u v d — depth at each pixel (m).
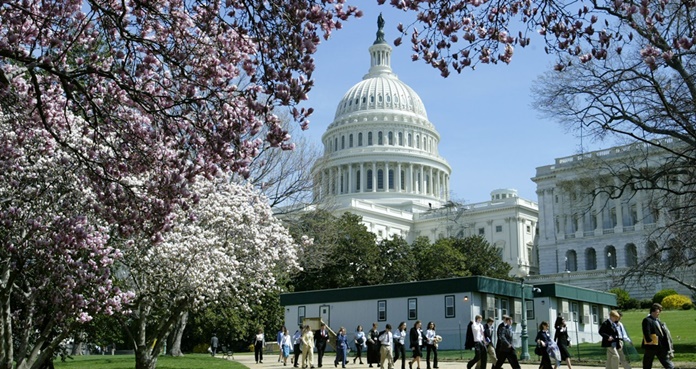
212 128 13.95
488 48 13.72
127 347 85.56
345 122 187.50
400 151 180.88
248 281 33.62
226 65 14.61
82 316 19.16
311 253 58.88
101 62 15.86
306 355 36.94
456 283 52.34
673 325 65.88
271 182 55.50
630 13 13.72
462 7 13.38
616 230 131.75
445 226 162.88
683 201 39.56
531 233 164.38
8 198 18.64
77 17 15.06
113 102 15.70
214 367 38.12
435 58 13.72
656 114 32.22
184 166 14.70
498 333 25.88
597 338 64.50
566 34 13.99
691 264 39.72
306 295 61.38
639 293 109.88
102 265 19.23
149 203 15.71
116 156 15.54
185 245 26.50
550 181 141.88
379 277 93.69
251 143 14.28
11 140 18.45
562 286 58.84
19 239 19.22
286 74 12.66
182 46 14.77
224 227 30.23
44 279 19.48
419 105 196.62
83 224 17.97
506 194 187.75
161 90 15.66
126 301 20.02
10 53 13.22
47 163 19.17
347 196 175.12
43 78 16.19
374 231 160.62
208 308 44.81
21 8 13.52
